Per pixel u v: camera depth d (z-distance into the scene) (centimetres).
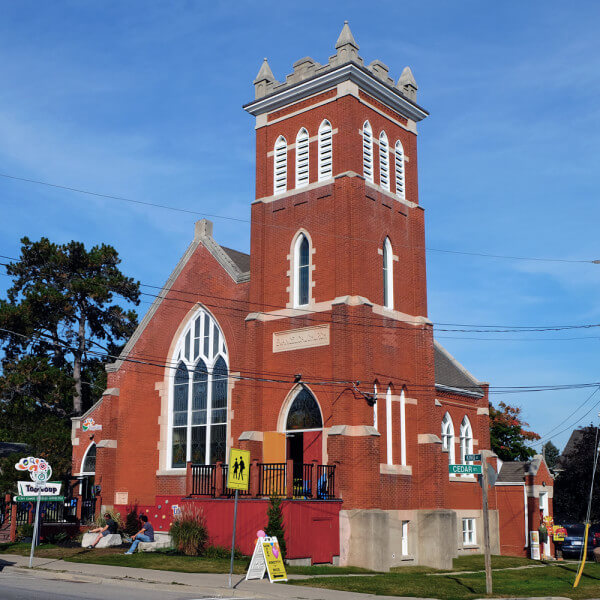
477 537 3750
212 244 3422
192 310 3425
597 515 4522
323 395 2870
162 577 2128
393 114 3391
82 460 3784
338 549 2653
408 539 2952
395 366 3061
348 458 2722
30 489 2745
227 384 3219
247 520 2616
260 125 3397
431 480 3027
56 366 4903
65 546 2912
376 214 3119
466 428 3881
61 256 4706
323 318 2944
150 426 3434
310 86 3203
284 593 1931
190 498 2811
